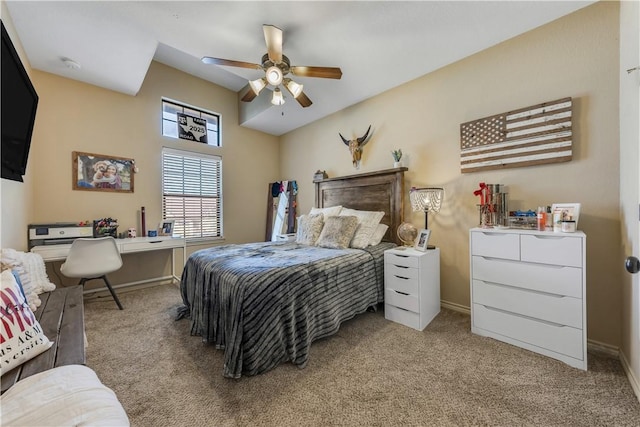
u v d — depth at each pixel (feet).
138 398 4.53
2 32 4.32
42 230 8.42
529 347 5.90
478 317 6.71
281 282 5.62
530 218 6.39
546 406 4.30
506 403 4.37
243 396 4.58
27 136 6.11
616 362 5.43
